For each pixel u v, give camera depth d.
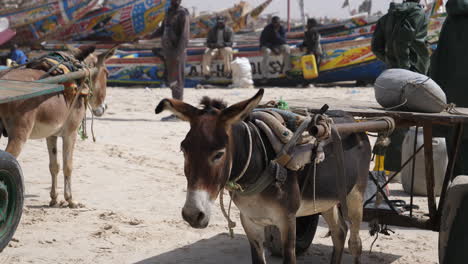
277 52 22.36
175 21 14.58
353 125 4.54
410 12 7.63
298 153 4.11
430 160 5.14
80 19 26.41
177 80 14.71
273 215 4.16
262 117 4.20
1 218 4.92
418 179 7.86
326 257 5.66
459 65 6.15
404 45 7.62
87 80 7.45
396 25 7.68
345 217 4.48
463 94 6.16
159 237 6.11
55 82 6.45
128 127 13.33
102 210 7.09
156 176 8.94
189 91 20.77
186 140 3.57
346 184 4.75
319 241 6.17
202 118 3.61
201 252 5.68
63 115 6.80
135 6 26.09
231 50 22.52
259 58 22.72
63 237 6.02
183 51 14.58
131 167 9.48
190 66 22.84
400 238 6.27
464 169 5.92
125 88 22.44
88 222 6.58
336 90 20.64
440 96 5.09
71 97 6.95
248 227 4.36
